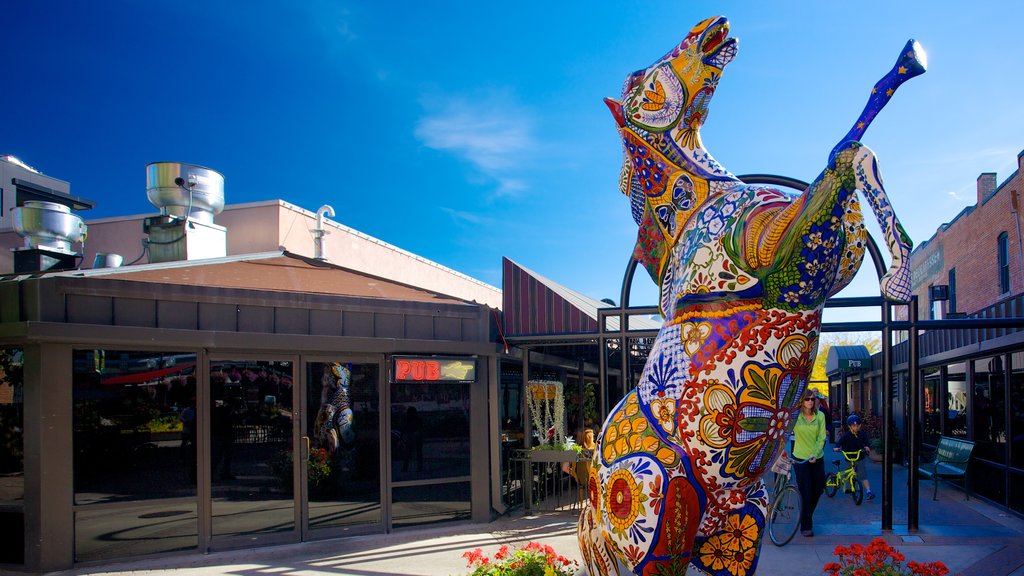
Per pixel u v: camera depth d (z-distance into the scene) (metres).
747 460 2.92
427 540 7.60
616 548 3.08
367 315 7.85
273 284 8.03
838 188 2.66
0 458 6.57
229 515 7.10
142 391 6.85
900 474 13.09
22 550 6.45
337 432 7.70
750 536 3.15
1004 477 8.85
